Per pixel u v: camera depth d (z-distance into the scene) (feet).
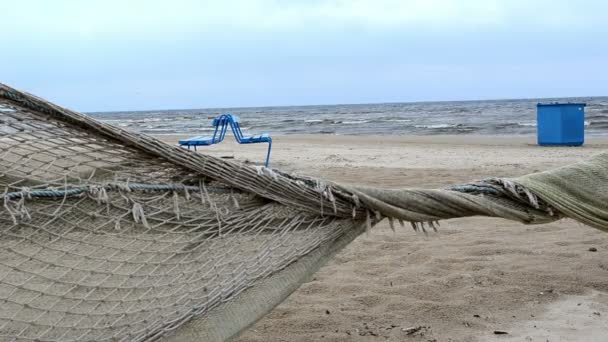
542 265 16.33
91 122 8.09
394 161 44.52
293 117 226.99
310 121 175.01
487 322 12.69
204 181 8.98
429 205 9.45
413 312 13.29
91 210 8.24
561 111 55.62
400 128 114.83
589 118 116.06
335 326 12.70
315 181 9.34
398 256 17.72
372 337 12.12
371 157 48.29
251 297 8.89
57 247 8.06
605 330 12.12
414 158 46.62
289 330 12.53
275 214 9.30
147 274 8.46
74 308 8.30
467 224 21.77
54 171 8.19
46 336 8.18
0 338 8.05
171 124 166.61
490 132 91.61
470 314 13.12
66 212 8.10
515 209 9.77
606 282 14.90
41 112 7.91
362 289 14.88
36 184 8.02
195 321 8.63
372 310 13.55
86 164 8.39
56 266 8.11
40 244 7.97
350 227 9.59
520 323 12.60
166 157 8.53
